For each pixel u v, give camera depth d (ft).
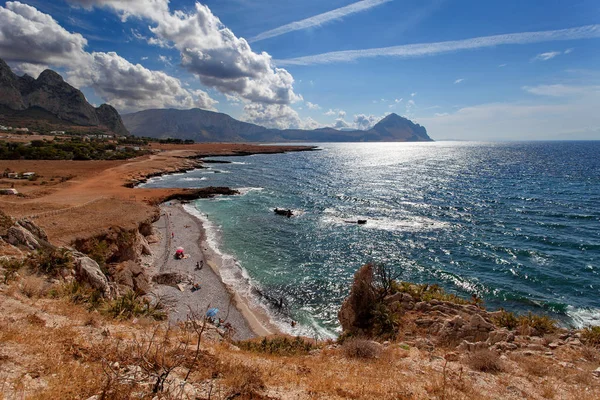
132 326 38.19
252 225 152.25
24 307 34.83
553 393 28.30
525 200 193.36
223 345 38.45
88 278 56.49
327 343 51.08
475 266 104.47
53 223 97.81
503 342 41.32
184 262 106.11
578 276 95.66
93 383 20.93
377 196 217.36
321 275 100.58
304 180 296.71
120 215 118.11
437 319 48.78
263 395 24.18
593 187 229.45
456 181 275.39
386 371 32.65
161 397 20.01
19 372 21.11
